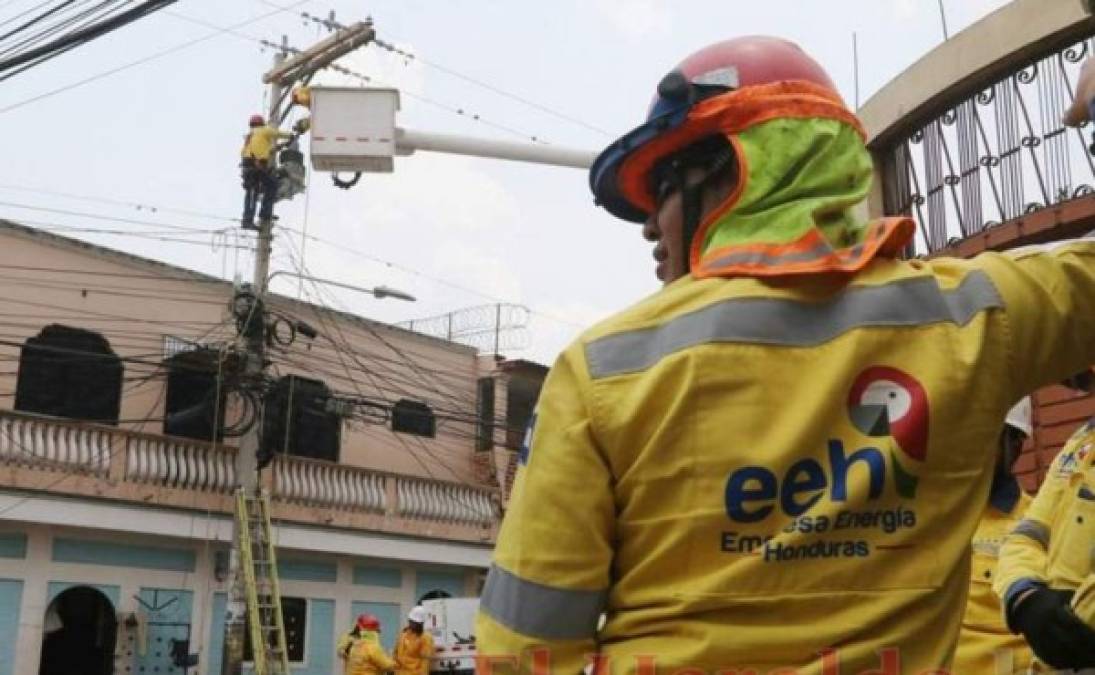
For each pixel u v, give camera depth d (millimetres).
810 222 1683
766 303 1644
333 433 22531
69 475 18469
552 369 1703
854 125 1795
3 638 17469
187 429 20156
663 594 1587
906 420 1606
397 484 22812
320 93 7688
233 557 18281
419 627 17828
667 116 1812
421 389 23859
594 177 2037
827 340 1639
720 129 1764
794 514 1577
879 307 1660
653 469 1598
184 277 20453
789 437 1575
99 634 19016
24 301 18656
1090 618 2348
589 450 1622
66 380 19000
